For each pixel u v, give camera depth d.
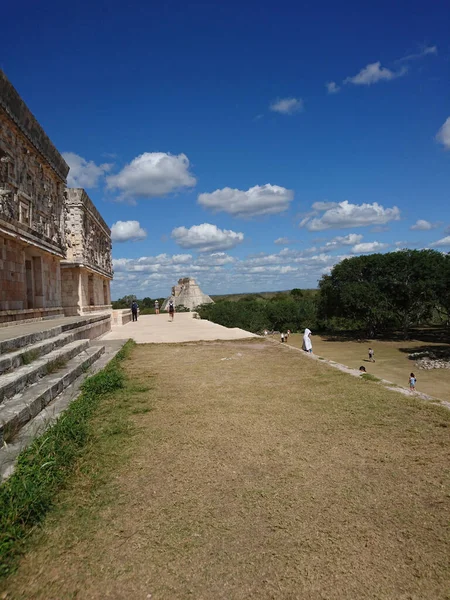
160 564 3.15
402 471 4.59
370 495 4.10
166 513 3.83
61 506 3.93
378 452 5.10
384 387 8.40
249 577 3.01
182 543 3.39
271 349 14.77
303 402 7.37
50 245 20.97
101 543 3.40
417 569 3.07
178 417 6.61
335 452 5.13
